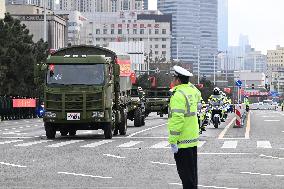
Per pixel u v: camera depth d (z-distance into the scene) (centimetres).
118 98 5922
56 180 2730
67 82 5416
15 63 12562
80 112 5375
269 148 4481
